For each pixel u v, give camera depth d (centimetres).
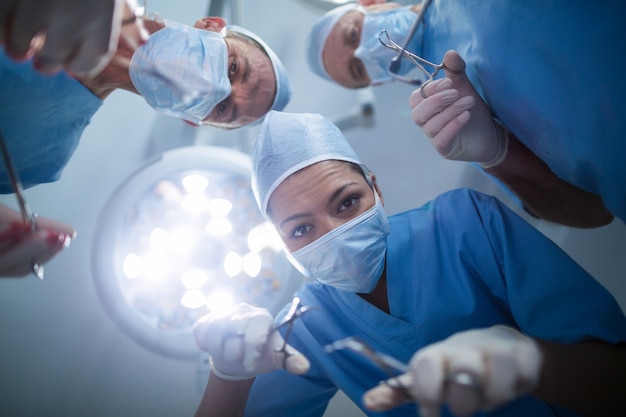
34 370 184
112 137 192
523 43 96
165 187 156
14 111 113
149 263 154
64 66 81
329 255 99
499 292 100
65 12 73
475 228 104
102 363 186
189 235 155
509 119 109
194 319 157
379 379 106
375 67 160
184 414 185
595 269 156
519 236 99
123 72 119
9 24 74
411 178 205
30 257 92
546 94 96
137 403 185
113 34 77
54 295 187
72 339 186
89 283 188
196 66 122
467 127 106
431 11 127
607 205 100
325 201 98
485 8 101
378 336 106
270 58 146
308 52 179
